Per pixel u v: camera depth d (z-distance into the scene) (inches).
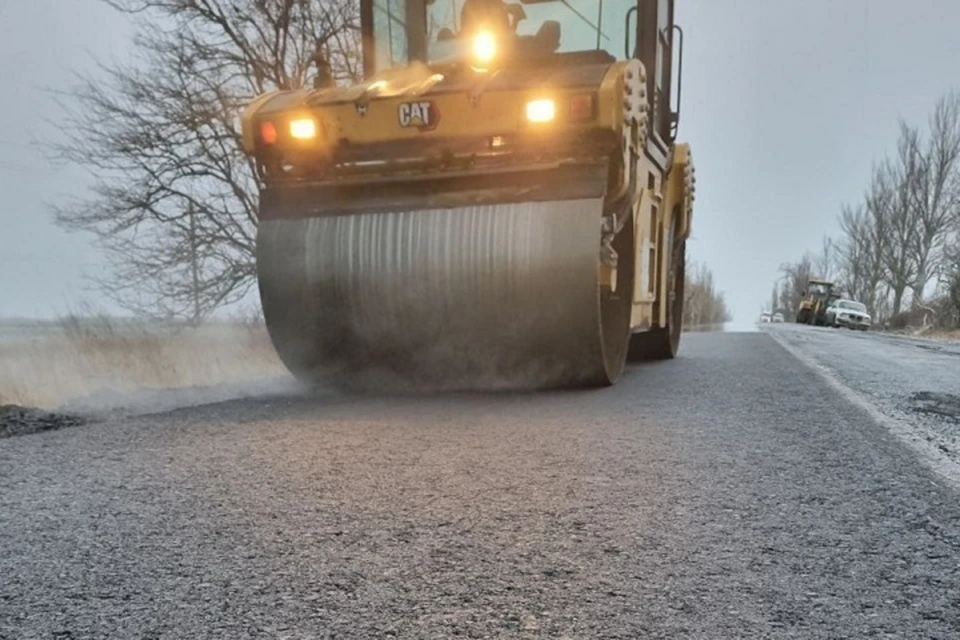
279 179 167.9
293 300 162.7
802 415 125.0
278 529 65.4
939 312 1064.8
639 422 118.1
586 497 74.6
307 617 47.2
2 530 65.7
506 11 184.1
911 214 1459.2
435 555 58.5
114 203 325.7
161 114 329.4
